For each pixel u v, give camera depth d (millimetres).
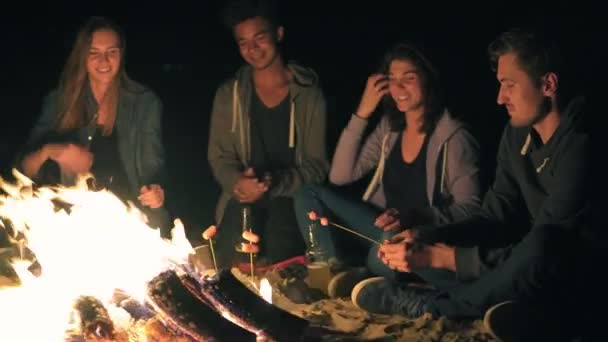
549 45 4246
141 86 5570
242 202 5434
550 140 4285
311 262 4996
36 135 5406
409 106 4926
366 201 5176
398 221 4762
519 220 4641
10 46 9438
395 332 4125
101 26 5320
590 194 4180
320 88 5594
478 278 4242
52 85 8906
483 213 4648
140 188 5512
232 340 3414
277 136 5602
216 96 5672
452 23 9109
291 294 4730
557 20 8539
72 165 5223
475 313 4203
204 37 9680
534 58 4211
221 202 5602
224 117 5641
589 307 4113
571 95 4301
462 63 8430
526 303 3979
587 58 7512
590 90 6547
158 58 9461
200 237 5711
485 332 4055
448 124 4918
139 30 9727
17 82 8953
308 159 5559
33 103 8570
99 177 5434
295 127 5562
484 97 7695
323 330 4172
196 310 3406
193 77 9094
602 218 4617
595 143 4199
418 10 9352
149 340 3488
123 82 5508
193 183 7066
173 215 5711
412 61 4895
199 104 8578
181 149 7758
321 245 5051
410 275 4816
